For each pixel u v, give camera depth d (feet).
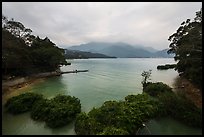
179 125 58.44
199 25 97.66
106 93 108.06
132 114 57.77
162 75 194.59
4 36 126.41
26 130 56.70
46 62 177.47
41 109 66.85
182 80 143.84
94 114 59.21
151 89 99.45
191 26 108.88
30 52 162.71
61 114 61.26
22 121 63.16
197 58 95.61
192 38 99.30
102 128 51.39
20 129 57.31
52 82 146.72
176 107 64.28
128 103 68.69
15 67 135.03
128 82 148.87
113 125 52.34
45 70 178.29
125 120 53.62
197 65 96.84
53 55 177.58
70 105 69.72
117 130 47.57
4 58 115.65
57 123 58.44
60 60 190.39
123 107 63.10
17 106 70.64
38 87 124.26
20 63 136.77
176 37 130.00
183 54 106.83
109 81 154.51
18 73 140.67
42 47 186.91
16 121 63.16
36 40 195.52
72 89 119.85
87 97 98.27
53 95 102.37
